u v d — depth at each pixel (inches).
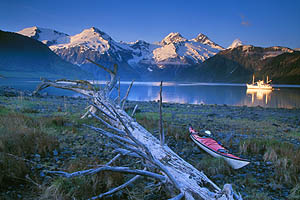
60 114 432.5
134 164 201.9
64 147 230.5
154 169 167.0
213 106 986.1
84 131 308.5
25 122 289.7
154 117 526.0
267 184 190.1
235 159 211.6
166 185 128.0
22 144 203.8
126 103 896.9
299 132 448.8
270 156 253.8
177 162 142.0
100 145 251.4
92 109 403.2
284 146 302.7
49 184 147.5
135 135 190.4
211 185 123.0
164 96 2018.9
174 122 480.7
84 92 433.7
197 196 109.1
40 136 233.1
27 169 160.6
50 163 180.7
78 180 146.3
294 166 221.6
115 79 493.0
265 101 1689.2
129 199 144.6
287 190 179.5
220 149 242.4
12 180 148.2
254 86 4571.9
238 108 942.4
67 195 133.4
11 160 163.5
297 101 1702.8
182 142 311.4
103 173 162.6
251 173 213.9
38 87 523.2
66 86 470.3
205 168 216.5
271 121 594.2
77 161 183.5
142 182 170.9
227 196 104.2
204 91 3132.4
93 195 140.2
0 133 220.7
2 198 127.4
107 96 394.3
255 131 439.2
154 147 161.9
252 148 293.1
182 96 2076.8
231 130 434.9
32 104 569.3
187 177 125.1
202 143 273.3
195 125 462.0
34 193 136.8
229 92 3011.8
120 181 164.6
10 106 491.5
